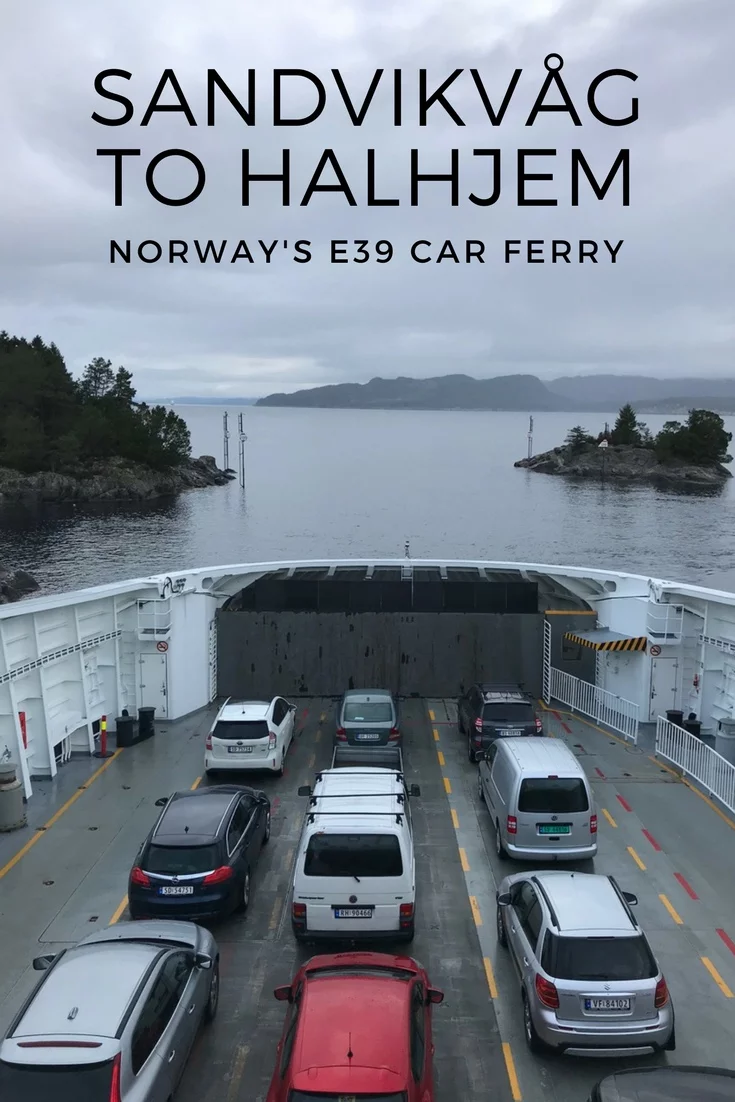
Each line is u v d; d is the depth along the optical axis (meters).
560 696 22.02
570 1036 8.09
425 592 23.22
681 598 20.06
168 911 10.55
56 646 17.23
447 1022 9.09
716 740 17.47
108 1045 6.60
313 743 19.02
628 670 20.72
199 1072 8.28
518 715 17.41
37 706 16.44
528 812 12.34
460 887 12.21
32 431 124.44
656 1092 6.38
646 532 98.12
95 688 18.81
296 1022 7.00
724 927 11.12
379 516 109.25
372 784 11.71
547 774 12.39
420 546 87.19
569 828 12.30
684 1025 9.06
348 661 22.69
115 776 16.67
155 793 15.77
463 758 17.98
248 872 11.73
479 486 150.50
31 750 16.42
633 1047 8.09
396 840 10.15
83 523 100.12
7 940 10.73
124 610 19.72
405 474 174.50
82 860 12.99
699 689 19.52
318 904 10.01
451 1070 8.34
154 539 89.44
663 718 18.17
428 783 16.48
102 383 155.25
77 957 7.84
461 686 22.67
